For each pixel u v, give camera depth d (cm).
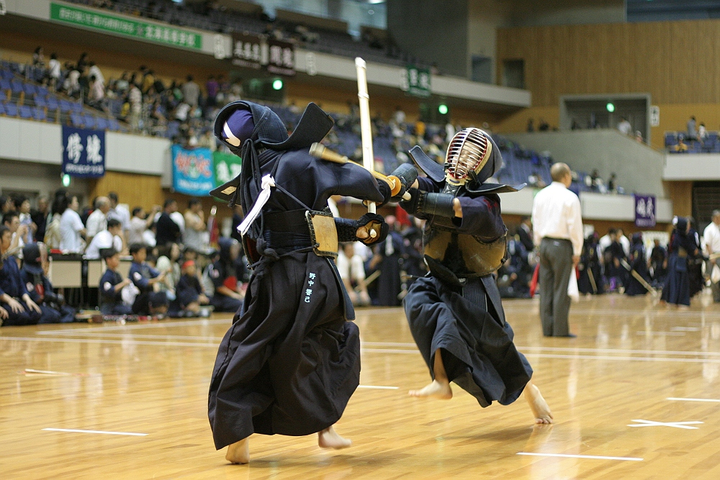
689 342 882
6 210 1282
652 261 2584
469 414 451
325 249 332
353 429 409
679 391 528
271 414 325
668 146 3616
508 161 3303
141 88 2486
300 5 3556
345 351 344
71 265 1259
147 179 2147
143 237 1461
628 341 894
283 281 323
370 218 351
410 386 561
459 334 375
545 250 939
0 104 1888
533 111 3788
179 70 2892
